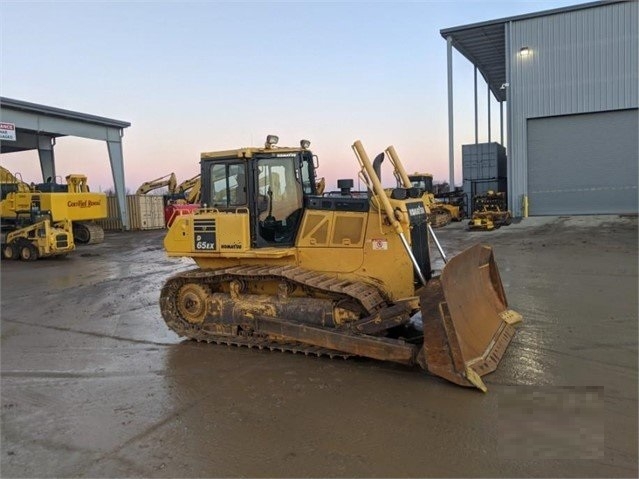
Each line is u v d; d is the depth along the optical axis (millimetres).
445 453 3393
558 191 22547
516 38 22484
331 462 3328
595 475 3092
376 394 4395
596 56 21266
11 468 3375
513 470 3170
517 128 22844
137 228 29000
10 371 5375
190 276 6199
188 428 3887
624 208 21547
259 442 3625
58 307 8641
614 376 4633
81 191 19797
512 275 10000
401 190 5434
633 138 21141
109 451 3572
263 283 6004
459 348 4363
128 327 7113
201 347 5996
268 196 6039
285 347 5574
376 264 5461
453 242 16734
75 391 4754
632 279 9102
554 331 6047
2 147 28969
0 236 16484
